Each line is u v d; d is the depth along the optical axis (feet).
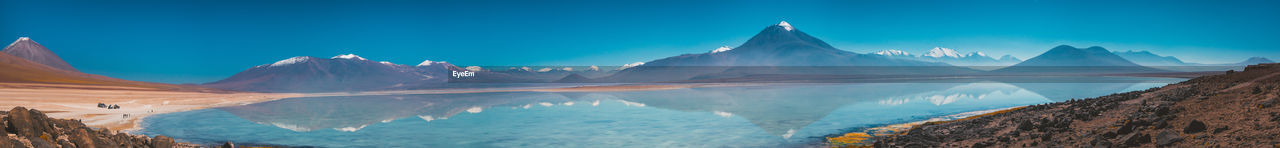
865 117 112.37
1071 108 84.94
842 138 78.13
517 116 122.62
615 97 218.79
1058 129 57.36
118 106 137.80
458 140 84.58
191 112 130.93
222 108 144.36
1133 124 51.21
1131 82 401.08
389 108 151.94
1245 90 65.46
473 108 151.12
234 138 85.61
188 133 92.07
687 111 134.31
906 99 185.68
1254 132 40.93
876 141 70.44
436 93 279.49
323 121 112.47
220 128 99.60
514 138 86.17
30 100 151.53
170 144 57.67
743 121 105.91
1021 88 290.76
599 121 110.01
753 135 85.05
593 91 291.58
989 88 290.76
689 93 259.80
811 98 197.98
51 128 48.01
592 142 81.61
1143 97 89.10
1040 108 97.91
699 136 85.71
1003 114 93.66
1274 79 70.03
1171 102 69.15
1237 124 44.57
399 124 105.81
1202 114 52.03
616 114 126.52
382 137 87.86
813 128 91.76
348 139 85.25
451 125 103.76
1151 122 52.19
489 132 93.45
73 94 182.09
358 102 182.50
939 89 283.18
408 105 165.78
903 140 63.62
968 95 213.66
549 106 158.40
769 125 97.86
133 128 99.60
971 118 94.63
